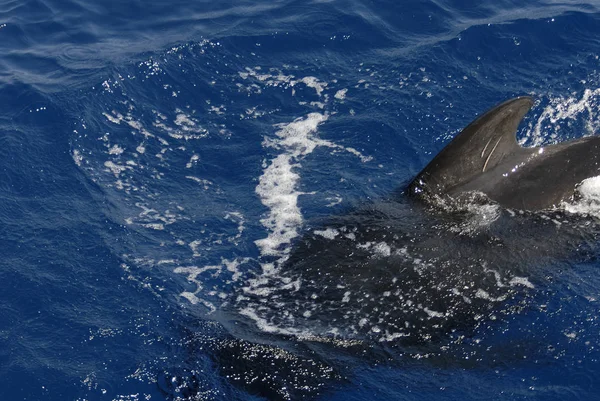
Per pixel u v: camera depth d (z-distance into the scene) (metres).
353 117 15.41
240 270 11.96
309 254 11.89
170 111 15.68
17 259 12.34
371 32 17.66
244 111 15.68
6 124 15.11
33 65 17.00
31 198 13.56
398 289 11.09
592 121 15.16
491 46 17.11
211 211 13.30
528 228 11.79
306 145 14.81
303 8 18.45
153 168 14.31
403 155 14.56
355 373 10.34
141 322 11.34
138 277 12.02
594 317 10.96
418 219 12.12
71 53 17.38
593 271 11.46
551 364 10.52
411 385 10.27
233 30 17.70
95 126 15.16
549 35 17.39
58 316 11.48
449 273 11.26
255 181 14.02
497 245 11.59
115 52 17.25
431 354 10.55
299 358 10.42
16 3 19.19
